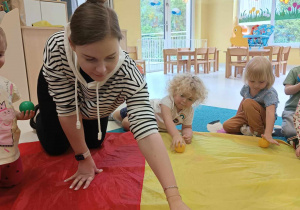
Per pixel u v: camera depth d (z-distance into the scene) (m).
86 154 0.99
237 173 1.04
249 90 1.57
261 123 1.51
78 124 0.87
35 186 0.97
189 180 1.00
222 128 1.73
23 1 2.80
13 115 0.96
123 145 1.35
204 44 6.55
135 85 0.78
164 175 0.69
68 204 0.87
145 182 0.99
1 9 2.59
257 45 5.35
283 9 5.64
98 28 0.58
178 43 6.18
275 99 1.44
